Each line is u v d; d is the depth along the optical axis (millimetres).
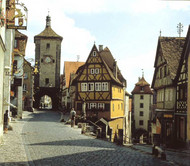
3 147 14031
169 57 27109
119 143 16969
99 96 41906
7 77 26406
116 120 46000
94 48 42562
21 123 30000
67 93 61062
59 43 67938
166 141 25859
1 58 14578
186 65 21578
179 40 28906
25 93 52344
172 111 24828
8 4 17500
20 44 37219
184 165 10133
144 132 66688
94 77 42250
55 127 27641
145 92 68625
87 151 13445
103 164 10203
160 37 29344
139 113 68625
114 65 47875
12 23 17953
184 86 22906
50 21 69750
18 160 10914
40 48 67312
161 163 10484
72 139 18641
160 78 29500
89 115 41781
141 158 11617
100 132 21016
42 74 66938
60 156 11961
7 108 26625
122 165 10016
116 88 45406
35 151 13219
